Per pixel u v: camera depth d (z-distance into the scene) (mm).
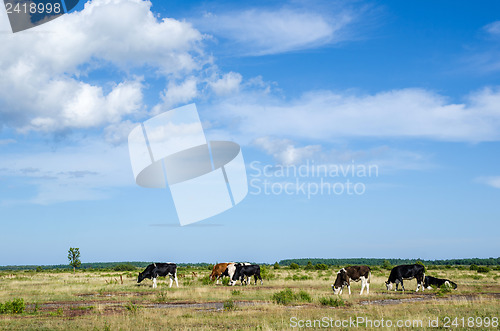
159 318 17578
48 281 45875
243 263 37312
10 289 32625
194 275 55750
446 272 64375
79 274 69438
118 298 25953
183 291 29203
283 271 70125
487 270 67438
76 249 61750
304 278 46312
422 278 30859
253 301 24109
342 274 27484
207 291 29359
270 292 28562
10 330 15102
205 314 18922
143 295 27984
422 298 26234
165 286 35750
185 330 14789
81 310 20750
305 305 22453
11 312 19750
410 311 19625
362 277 27969
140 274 35344
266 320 17000
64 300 25109
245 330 15023
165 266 35562
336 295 26375
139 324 16078
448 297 26703
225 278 38906
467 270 79562
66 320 17281
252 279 43406
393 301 24656
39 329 15148
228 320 17266
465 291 30234
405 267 30719
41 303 23734
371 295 27219
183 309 20734
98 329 15031
